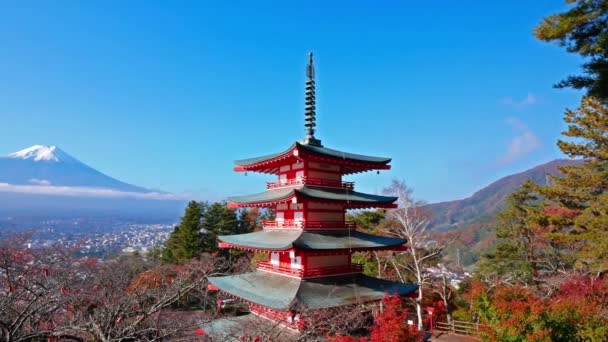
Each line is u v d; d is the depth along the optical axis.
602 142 36.72
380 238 26.06
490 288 39.72
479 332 22.33
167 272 39.69
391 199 26.42
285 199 22.66
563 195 39.25
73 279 19.61
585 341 19.06
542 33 15.61
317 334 19.23
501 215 51.66
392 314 17.94
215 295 42.81
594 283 31.45
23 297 15.52
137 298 18.86
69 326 14.43
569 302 21.45
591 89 15.20
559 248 45.81
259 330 20.02
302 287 21.53
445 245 43.91
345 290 22.39
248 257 54.66
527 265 45.97
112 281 21.31
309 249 21.14
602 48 14.31
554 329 19.31
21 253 17.98
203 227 65.44
